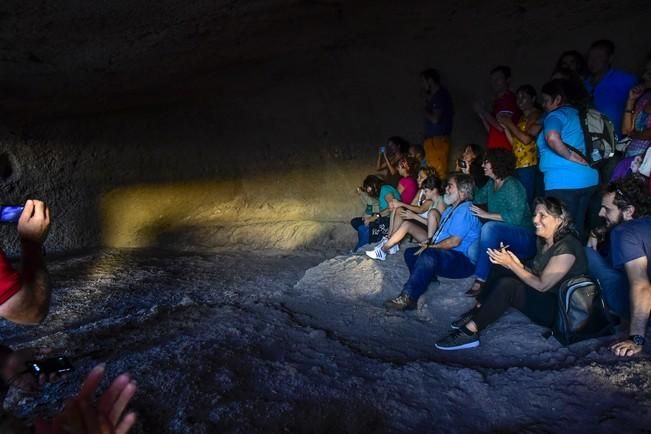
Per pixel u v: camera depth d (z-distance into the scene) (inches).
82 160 291.3
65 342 150.7
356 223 259.3
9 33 202.4
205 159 319.3
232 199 321.4
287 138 315.0
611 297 139.0
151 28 216.2
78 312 197.3
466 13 258.2
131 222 306.5
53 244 288.2
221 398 110.5
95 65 231.6
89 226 297.9
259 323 156.5
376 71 293.9
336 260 210.8
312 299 187.0
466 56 278.4
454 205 181.6
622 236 125.2
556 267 132.1
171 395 111.5
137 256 279.7
